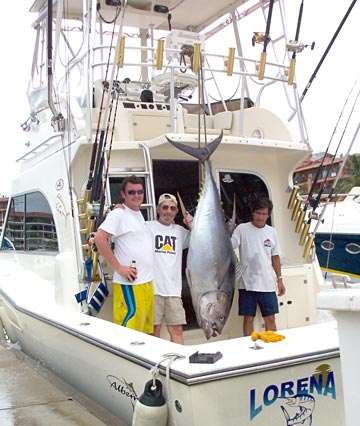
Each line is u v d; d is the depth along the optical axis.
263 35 4.51
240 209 4.67
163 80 6.07
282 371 2.63
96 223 3.76
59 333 3.71
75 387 3.78
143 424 2.58
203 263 3.61
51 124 4.76
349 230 8.95
